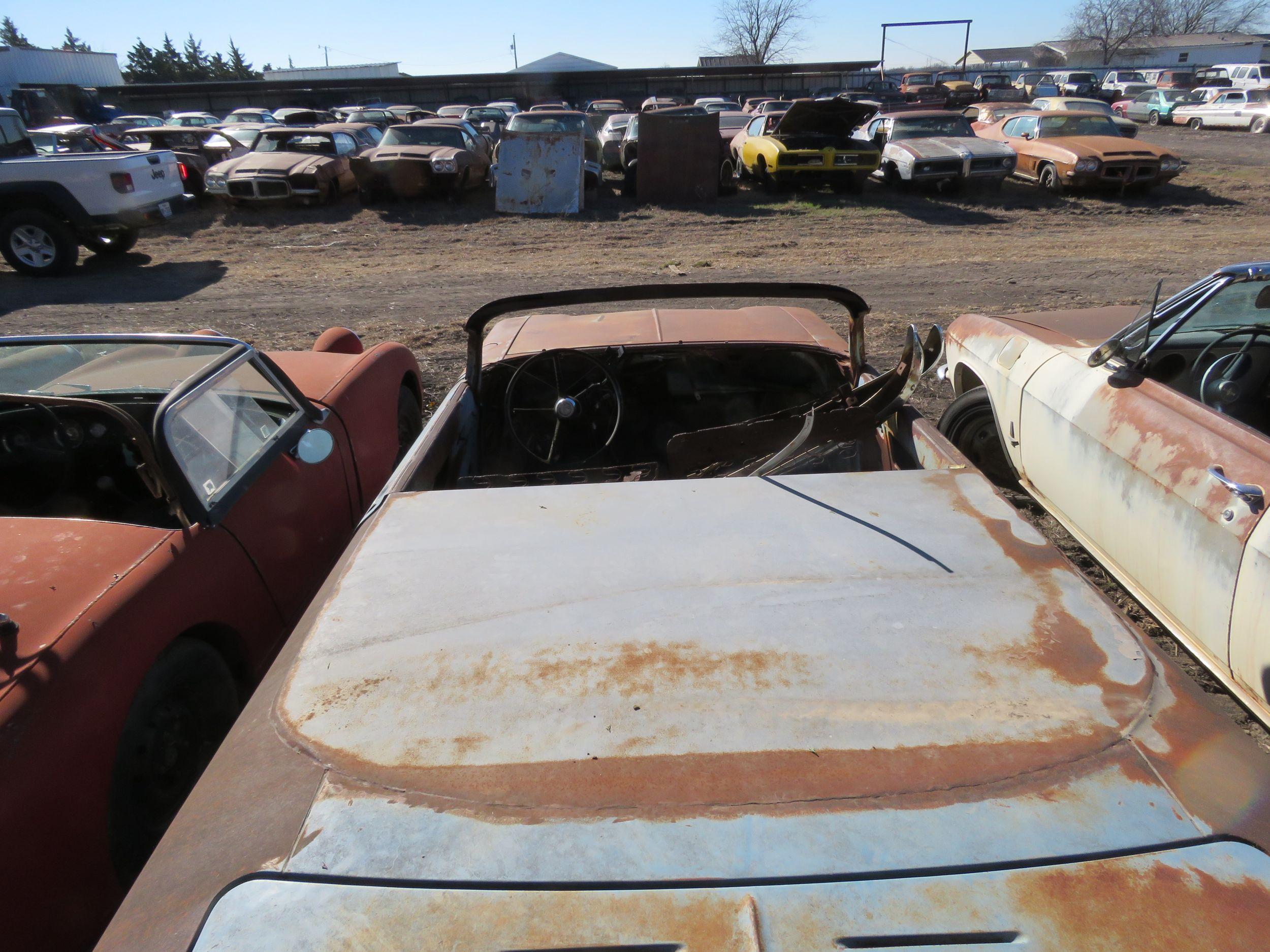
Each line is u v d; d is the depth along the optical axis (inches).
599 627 62.3
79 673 75.1
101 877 74.0
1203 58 2393.0
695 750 51.4
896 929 41.5
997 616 62.9
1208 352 134.5
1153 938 41.2
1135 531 118.5
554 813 47.7
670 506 80.0
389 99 1715.1
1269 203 537.0
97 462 120.0
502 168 545.0
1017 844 45.4
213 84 1636.3
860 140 599.2
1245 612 96.9
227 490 102.3
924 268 391.2
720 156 575.5
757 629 61.4
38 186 390.0
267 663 104.0
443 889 44.0
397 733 53.9
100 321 325.1
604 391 136.8
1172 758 51.1
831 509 78.7
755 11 2210.9
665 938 41.4
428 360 268.1
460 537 76.0
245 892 44.6
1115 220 501.0
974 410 169.6
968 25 1530.5
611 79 1727.4
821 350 132.9
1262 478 97.3
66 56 1513.3
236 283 390.0
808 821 46.7
